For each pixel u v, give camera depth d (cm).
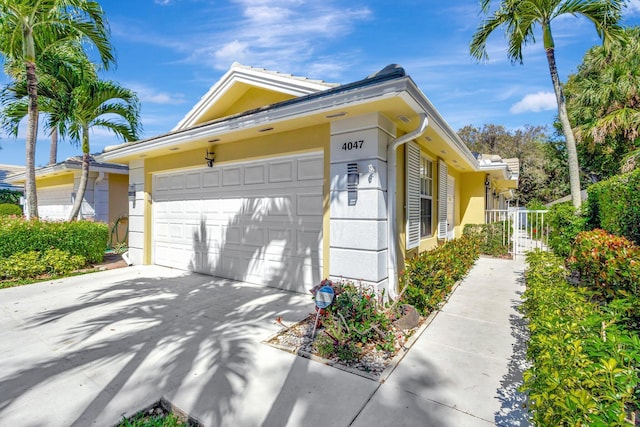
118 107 1036
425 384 306
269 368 335
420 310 479
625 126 1213
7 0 720
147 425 254
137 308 531
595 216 660
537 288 355
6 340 407
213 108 742
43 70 895
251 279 698
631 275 293
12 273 723
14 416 262
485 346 386
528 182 2902
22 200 1806
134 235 952
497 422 252
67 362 349
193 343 396
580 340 199
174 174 865
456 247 707
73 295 611
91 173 1269
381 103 448
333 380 313
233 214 730
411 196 634
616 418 143
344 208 519
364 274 497
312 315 489
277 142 616
